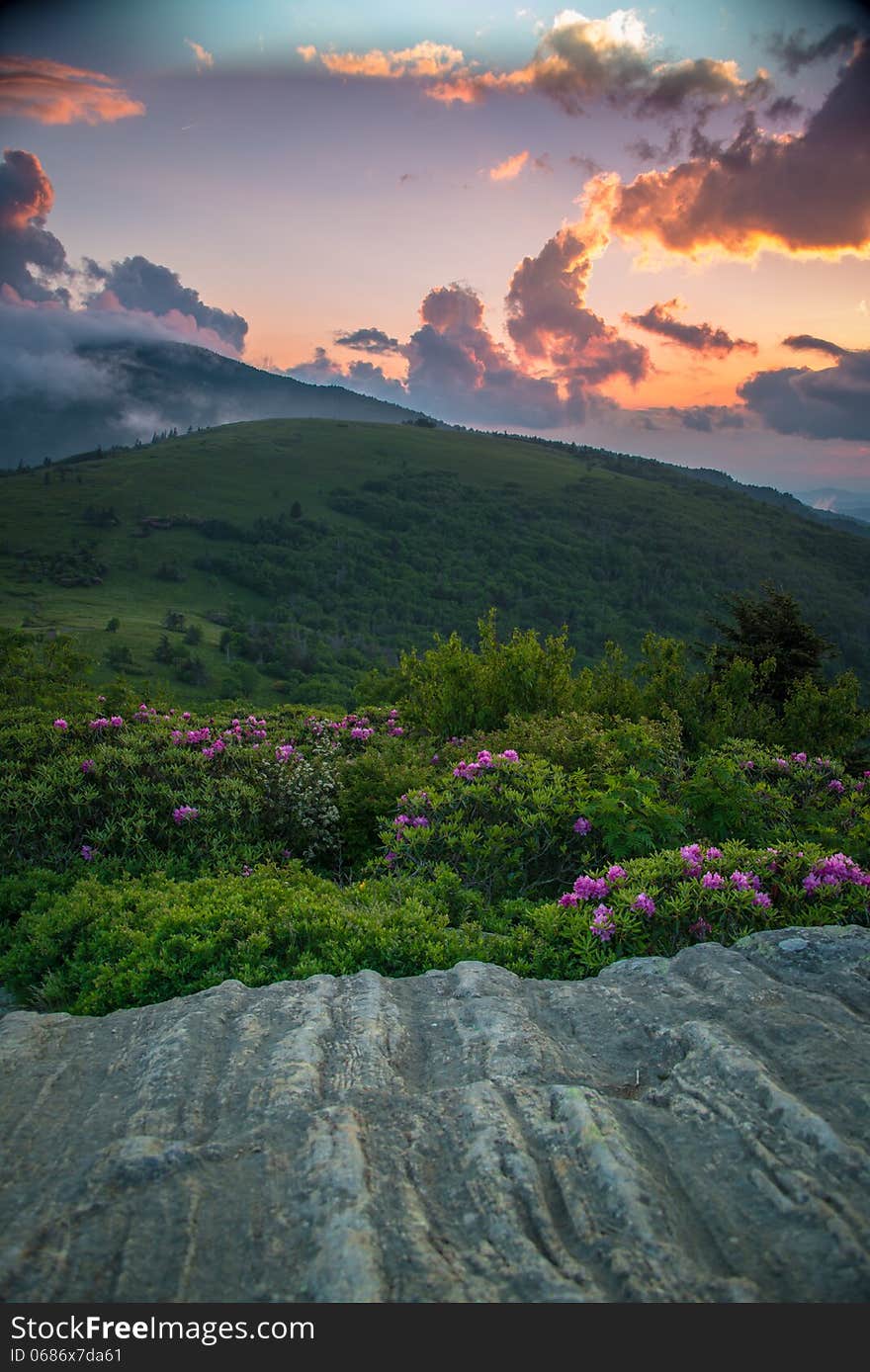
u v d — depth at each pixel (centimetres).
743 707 1168
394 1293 207
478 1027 349
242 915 481
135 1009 390
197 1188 247
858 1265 210
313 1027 343
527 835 652
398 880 595
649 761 784
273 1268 218
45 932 503
